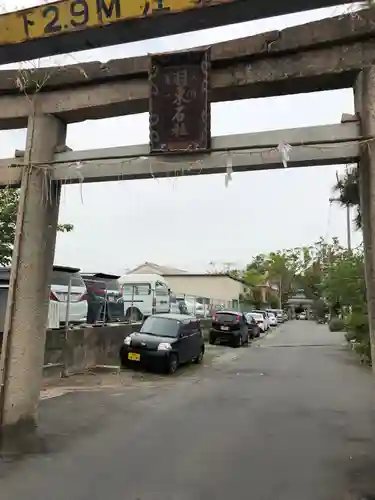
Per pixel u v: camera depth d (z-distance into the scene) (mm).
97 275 17484
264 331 35656
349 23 5258
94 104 6215
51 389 10609
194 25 4746
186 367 15461
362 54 5270
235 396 10125
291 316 88938
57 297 12422
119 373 13211
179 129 5621
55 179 6273
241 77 5676
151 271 51250
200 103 5586
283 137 5406
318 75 5418
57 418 7879
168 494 4652
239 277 59625
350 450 6141
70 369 12492
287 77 5508
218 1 4391
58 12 4930
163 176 5953
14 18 5078
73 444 6336
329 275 21016
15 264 6168
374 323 5090
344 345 24125
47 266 6352
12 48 5207
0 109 6598
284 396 10117
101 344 14156
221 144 5605
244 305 52906
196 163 5656
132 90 6066
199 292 50156
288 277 79500
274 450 6125
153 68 5715
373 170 5090
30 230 6238
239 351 21234
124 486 4852
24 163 6328
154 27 4781
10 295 6137
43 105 6418
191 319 16172
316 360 17375
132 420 7812
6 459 5617
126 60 6043
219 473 5254
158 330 14625
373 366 5141
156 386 11461
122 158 5910
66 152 6258
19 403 6004
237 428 7285
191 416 8148
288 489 4801
